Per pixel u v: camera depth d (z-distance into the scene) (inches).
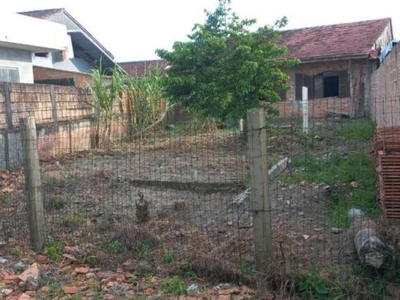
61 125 483.8
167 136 582.2
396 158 206.5
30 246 203.2
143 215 232.1
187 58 523.2
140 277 169.8
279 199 265.3
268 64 532.7
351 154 382.3
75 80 718.5
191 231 210.8
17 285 167.8
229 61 527.8
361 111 835.4
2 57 536.7
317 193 272.5
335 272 155.2
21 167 401.7
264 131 158.1
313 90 883.4
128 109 616.1
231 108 530.3
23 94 426.9
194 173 348.5
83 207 267.4
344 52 831.7
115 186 322.3
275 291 151.6
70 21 955.3
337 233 199.2
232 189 302.2
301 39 961.5
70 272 177.6
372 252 153.1
